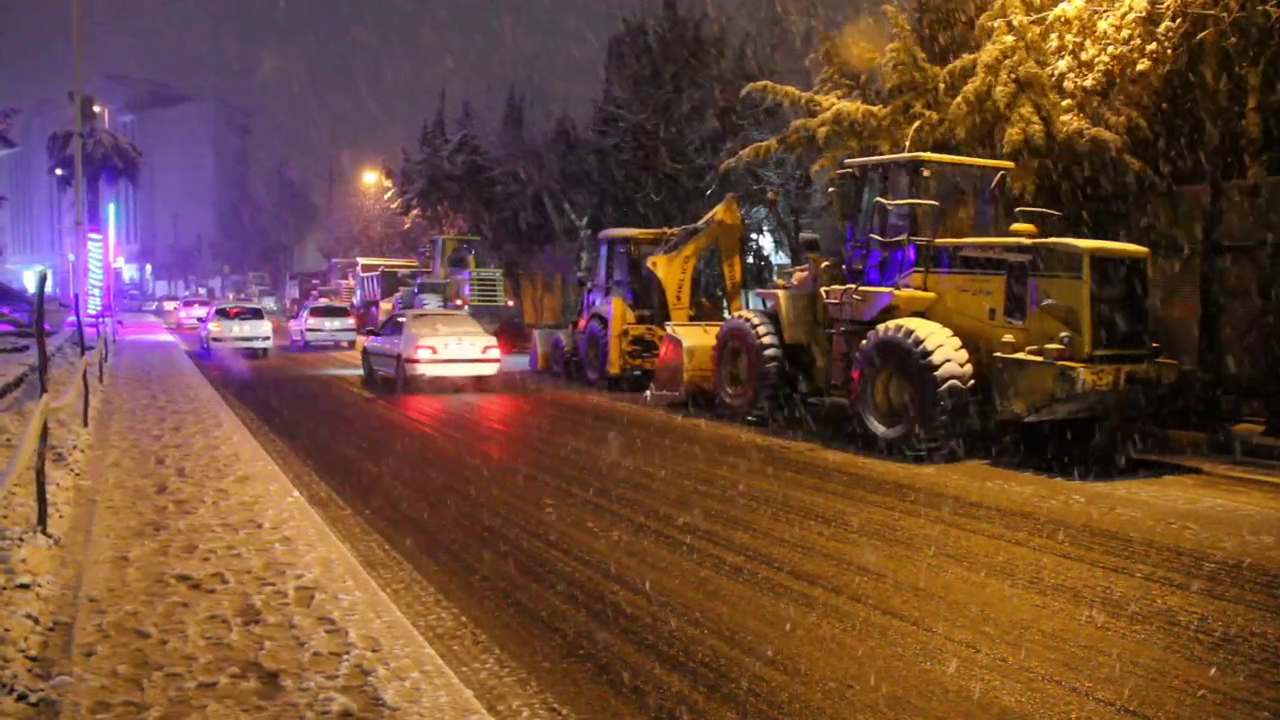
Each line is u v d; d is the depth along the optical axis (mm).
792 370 15820
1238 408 14141
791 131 20406
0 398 16359
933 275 13383
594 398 19391
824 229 26656
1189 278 15102
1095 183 16234
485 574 7891
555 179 39406
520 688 5746
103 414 15516
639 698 5590
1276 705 5434
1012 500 10297
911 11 20578
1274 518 9477
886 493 10672
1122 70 14695
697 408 17641
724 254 19719
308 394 20156
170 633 5980
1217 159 14477
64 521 8555
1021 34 15617
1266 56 13312
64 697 5000
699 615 6906
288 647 5781
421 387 21422
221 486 10055
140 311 76375
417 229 57656
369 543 8797
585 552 8461
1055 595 7266
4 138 38281
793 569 7934
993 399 12312
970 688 5668
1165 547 8500
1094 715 5309
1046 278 12031
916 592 7352
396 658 5645
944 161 13664
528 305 43938
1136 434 12680
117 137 57625
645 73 32031
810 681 5789
